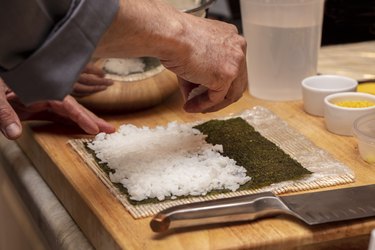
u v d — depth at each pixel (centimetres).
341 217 92
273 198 95
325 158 107
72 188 104
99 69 118
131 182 100
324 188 100
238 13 161
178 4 128
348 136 114
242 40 103
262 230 92
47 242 112
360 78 132
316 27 125
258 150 109
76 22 86
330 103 116
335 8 154
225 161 104
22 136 124
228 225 93
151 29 92
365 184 101
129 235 92
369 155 106
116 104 122
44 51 86
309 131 116
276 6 122
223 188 100
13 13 84
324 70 136
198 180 99
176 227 91
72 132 118
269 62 125
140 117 124
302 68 126
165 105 128
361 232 93
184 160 104
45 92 88
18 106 118
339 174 103
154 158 105
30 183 118
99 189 102
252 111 122
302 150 109
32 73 87
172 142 109
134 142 109
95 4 87
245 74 107
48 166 113
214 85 101
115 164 105
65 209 109
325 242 94
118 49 93
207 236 91
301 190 100
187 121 121
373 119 112
